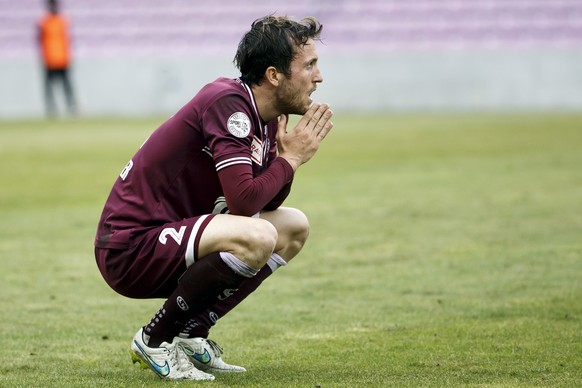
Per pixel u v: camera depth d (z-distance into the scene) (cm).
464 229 2739
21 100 8625
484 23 8700
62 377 1362
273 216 1434
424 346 1530
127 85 8625
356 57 8400
